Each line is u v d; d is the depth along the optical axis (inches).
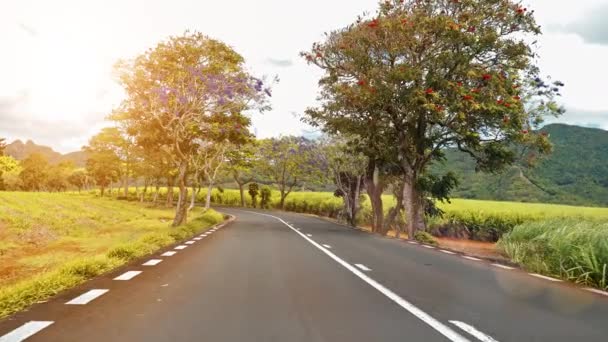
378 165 984.9
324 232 901.8
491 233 1125.1
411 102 762.2
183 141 940.0
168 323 194.4
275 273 345.7
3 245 645.9
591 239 370.9
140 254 451.5
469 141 846.5
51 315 207.8
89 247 636.7
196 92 869.8
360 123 909.8
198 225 920.9
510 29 817.5
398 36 813.2
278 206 2659.9
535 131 838.5
